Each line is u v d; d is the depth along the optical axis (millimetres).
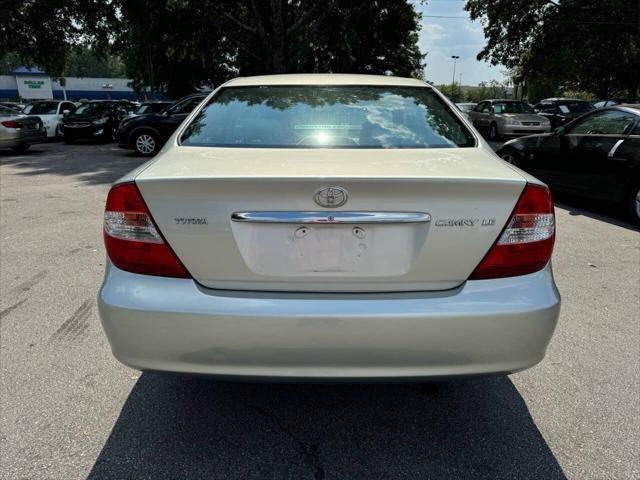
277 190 1813
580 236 5465
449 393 2594
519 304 1884
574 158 6699
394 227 1860
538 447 2193
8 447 2162
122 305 1883
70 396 2527
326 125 2502
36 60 23797
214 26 19812
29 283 3967
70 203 6984
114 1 20484
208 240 1862
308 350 1851
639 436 2252
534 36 27672
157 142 13367
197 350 1873
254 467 2076
